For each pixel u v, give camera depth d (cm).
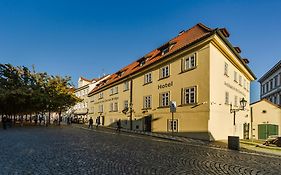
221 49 2578
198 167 1011
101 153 1309
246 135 3484
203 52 2438
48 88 4962
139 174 864
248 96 3753
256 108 3725
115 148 1523
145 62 3734
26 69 4609
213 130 2355
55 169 915
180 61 2747
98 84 6406
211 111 2334
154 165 1022
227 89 2762
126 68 4691
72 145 1631
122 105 4209
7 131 2989
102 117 5266
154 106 3180
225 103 2684
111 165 1002
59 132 2902
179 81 2734
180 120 2656
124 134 2791
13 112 4722
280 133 3584
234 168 1021
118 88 4434
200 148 1686
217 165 1069
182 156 1284
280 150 1753
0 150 1369
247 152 1575
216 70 2472
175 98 2777
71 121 6681
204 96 2380
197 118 2430
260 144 2189
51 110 5375
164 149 1544
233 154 1458
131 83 3884
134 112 3716
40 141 1845
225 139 2580
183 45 2719
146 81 3428
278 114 3634
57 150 1390
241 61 3158
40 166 962
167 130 2873
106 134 2739
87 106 6700
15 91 4131
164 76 3017
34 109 4938
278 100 5425
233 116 2911
